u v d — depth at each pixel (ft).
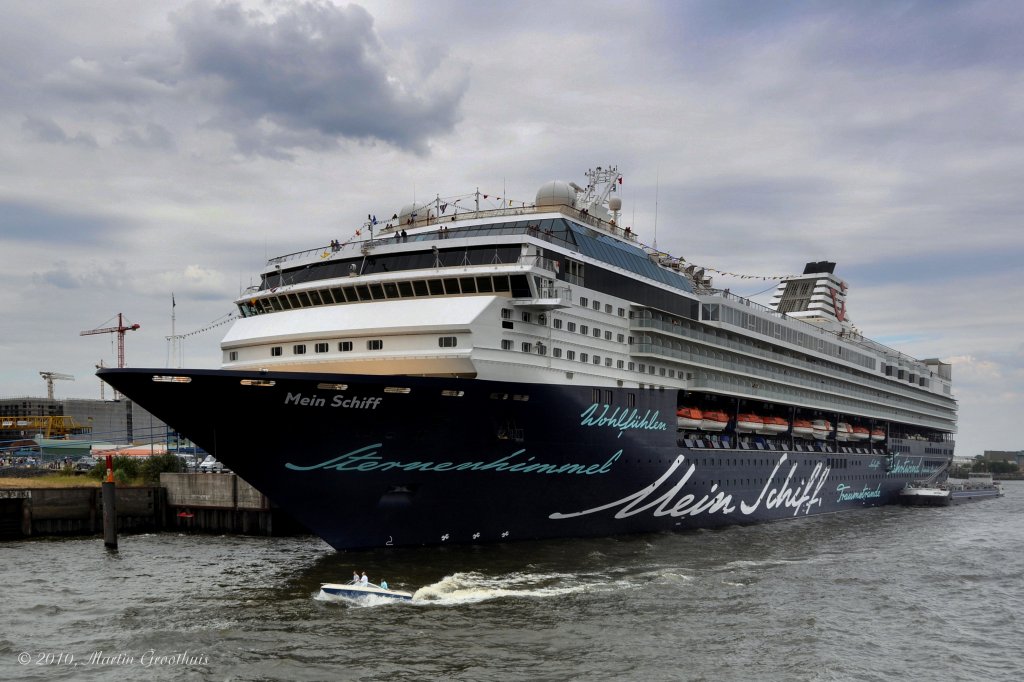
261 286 171.22
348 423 128.88
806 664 101.45
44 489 225.97
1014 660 106.32
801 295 335.47
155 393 121.70
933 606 133.08
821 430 261.44
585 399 157.69
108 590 140.77
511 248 148.66
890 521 254.68
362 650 101.86
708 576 144.25
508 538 154.10
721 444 209.15
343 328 143.13
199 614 119.65
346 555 142.31
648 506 178.60
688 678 95.20
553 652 102.06
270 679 92.84
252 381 121.39
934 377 370.53
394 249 154.10
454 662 97.91
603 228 194.29
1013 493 512.63
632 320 175.63
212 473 236.43
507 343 142.82
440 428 136.05
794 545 186.39
